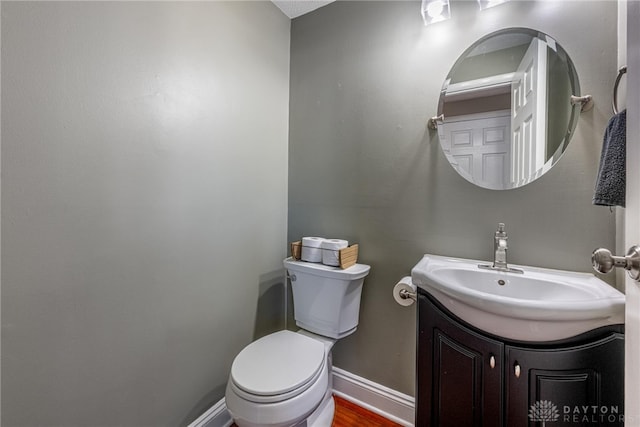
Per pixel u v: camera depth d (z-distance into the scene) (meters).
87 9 0.87
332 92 1.59
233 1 1.36
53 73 0.80
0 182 0.72
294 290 1.48
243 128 1.44
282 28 1.68
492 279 1.06
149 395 1.06
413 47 1.36
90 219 0.89
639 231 0.50
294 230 1.73
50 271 0.81
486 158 1.21
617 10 0.99
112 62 0.93
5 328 0.75
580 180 1.04
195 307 1.23
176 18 1.12
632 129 0.54
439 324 0.92
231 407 0.99
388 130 1.42
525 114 1.14
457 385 0.88
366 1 1.49
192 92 1.18
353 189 1.52
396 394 1.40
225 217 1.35
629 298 0.55
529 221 1.12
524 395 0.78
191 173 1.19
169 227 1.12
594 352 0.71
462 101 1.25
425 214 1.33
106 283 0.93
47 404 0.82
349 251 1.40
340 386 1.55
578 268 1.05
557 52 1.08
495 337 0.82
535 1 1.12
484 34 1.21
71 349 0.86
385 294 1.43
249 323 1.50
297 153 1.71
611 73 1.00
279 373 1.04
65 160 0.83
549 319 0.73
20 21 0.74
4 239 0.73
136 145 1.00
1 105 0.72
